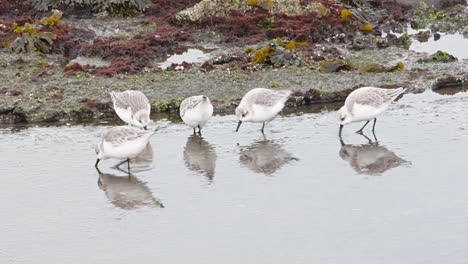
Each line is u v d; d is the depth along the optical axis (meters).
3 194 14.02
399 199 13.29
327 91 20.23
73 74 21.91
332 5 27.39
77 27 26.34
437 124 17.78
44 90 20.56
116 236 12.12
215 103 19.73
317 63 22.98
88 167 15.62
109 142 15.18
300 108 19.81
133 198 13.80
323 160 15.65
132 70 22.31
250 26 25.78
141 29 26.25
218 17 26.41
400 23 28.06
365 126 18.06
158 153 16.53
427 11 29.30
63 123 18.84
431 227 12.07
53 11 27.55
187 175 15.02
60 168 15.51
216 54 24.08
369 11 28.47
